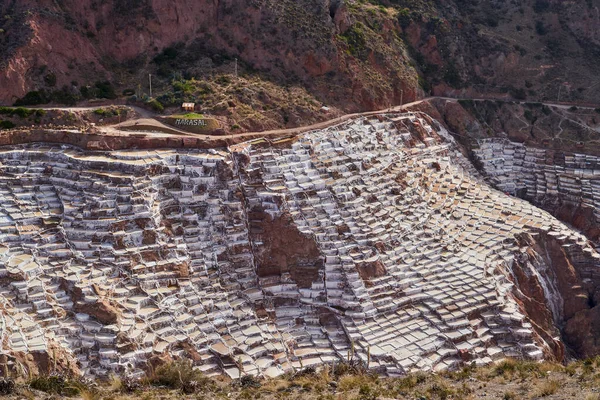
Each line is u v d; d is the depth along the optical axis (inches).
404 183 3937.0
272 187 3437.5
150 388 2183.8
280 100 4045.3
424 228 3740.2
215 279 3142.2
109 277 2908.5
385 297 3267.7
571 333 3681.1
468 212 4010.8
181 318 2901.1
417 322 3189.0
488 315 3265.3
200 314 2977.4
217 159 3385.8
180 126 3644.2
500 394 2015.3
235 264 3235.7
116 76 3927.2
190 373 2295.8
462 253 3644.2
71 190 3166.8
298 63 4315.9
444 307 3253.0
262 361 2849.4
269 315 3134.8
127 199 3117.6
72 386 2079.2
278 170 3526.1
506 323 3245.6
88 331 2694.4
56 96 3651.6
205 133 3631.9
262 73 4217.5
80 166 3250.5
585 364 2278.5
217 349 2844.5
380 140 4170.8
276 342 2984.7
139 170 3240.7
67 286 2800.2
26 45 3624.5
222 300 3075.8
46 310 2691.9
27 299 2699.3
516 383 2137.1
